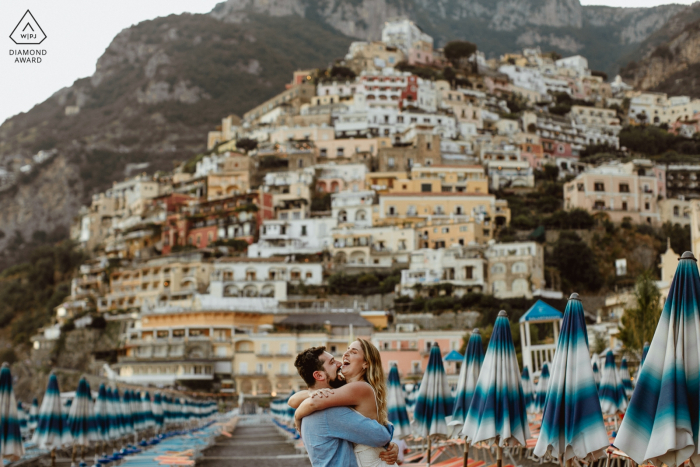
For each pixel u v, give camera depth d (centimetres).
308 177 17038
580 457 1442
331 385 1076
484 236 14938
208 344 12162
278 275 14075
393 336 11575
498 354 1862
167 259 14912
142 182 19612
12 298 19388
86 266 17125
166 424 5500
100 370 13675
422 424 2547
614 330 8094
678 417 1152
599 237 14500
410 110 19988
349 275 13912
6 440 2494
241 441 5169
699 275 1205
